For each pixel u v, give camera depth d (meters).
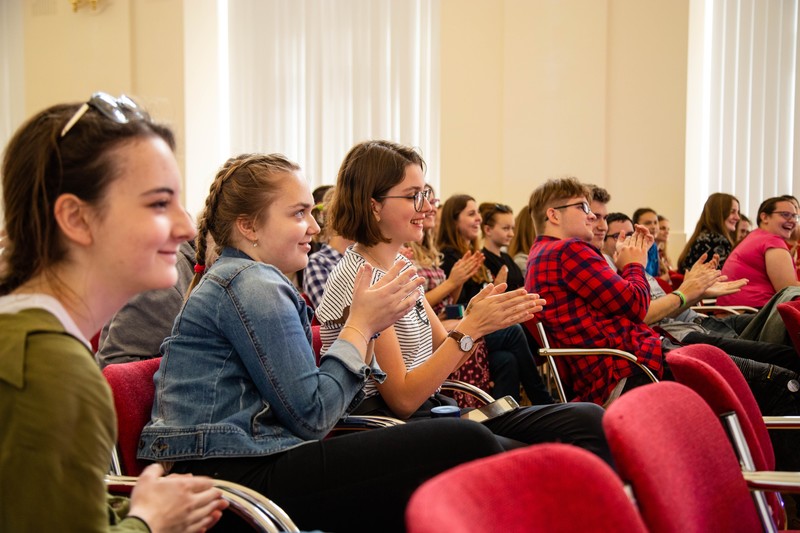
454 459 1.44
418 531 0.68
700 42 5.97
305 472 1.43
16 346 0.92
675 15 5.73
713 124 6.02
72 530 0.90
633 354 2.74
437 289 3.49
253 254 1.68
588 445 1.80
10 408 0.90
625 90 5.86
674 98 5.76
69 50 7.15
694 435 1.18
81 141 1.01
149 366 1.63
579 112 5.89
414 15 6.48
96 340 2.55
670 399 1.18
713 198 5.09
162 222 1.06
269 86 6.96
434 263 3.92
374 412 1.90
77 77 7.13
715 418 1.26
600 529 0.83
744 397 1.67
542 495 0.82
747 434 1.39
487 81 6.14
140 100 1.17
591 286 2.81
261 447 1.45
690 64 5.90
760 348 2.97
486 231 4.75
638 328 2.85
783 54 5.87
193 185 6.88
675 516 1.02
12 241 1.02
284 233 1.67
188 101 6.85
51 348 0.93
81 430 0.92
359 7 6.63
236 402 1.50
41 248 1.00
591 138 5.88
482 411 1.94
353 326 1.61
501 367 3.62
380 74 6.59
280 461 1.45
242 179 1.67
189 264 2.31
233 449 1.44
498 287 1.90
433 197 2.16
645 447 1.02
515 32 5.99
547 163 5.96
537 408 1.91
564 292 2.87
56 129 1.01
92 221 1.02
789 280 4.20
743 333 3.26
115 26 6.98
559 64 5.91
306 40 6.82
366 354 1.74
